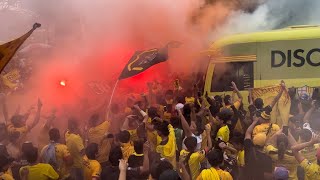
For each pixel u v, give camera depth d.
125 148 6.07
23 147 5.57
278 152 5.77
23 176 5.44
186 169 5.78
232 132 6.98
